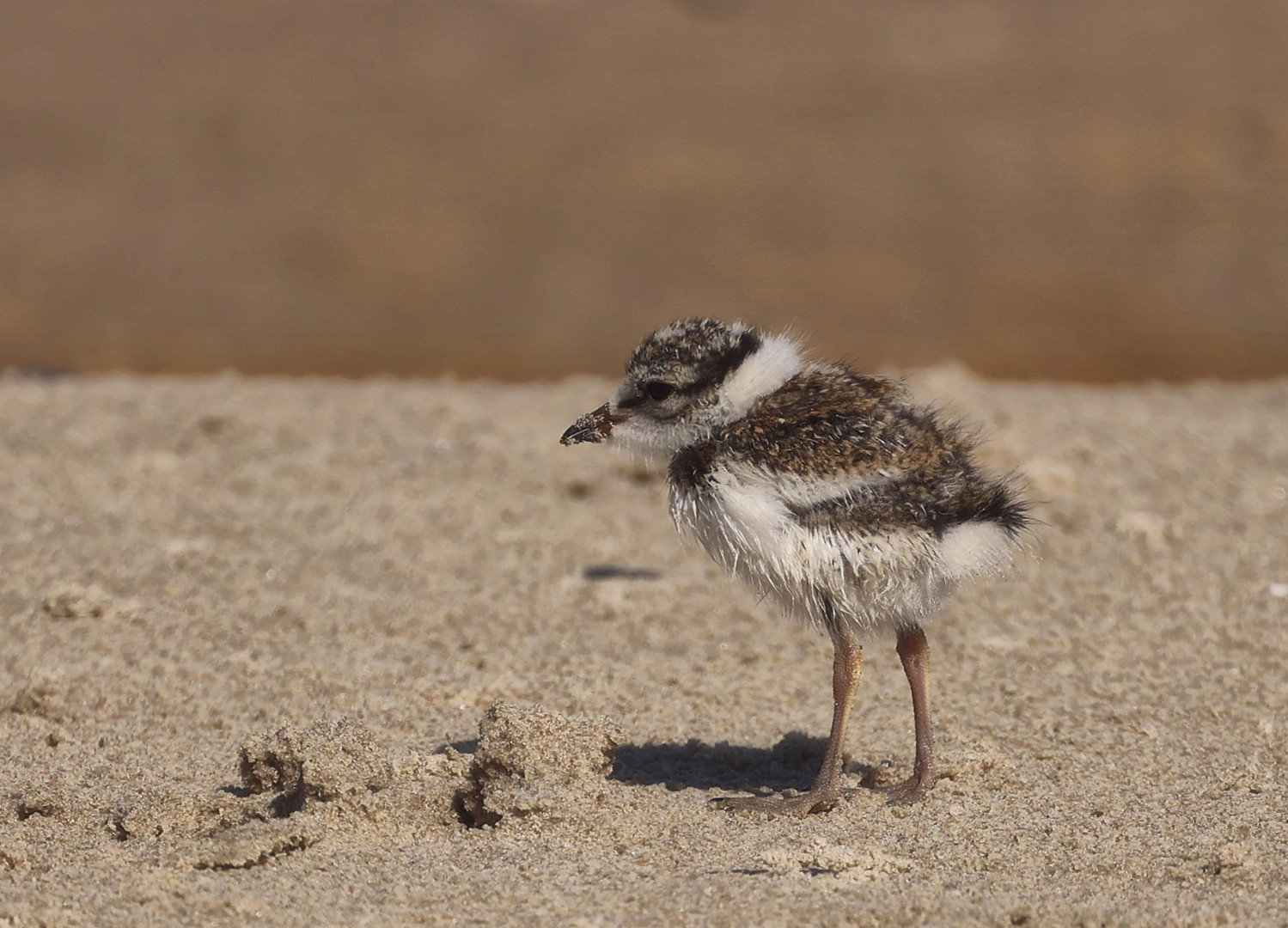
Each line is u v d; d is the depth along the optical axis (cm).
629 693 956
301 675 970
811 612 771
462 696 944
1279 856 701
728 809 757
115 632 1039
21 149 3975
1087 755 849
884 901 636
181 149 4016
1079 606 1108
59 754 852
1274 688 952
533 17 4625
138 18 4600
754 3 4706
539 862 683
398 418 1667
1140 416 1705
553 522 1319
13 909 625
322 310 3391
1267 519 1300
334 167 3944
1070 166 3912
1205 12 4481
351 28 4559
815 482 745
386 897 644
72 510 1313
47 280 3475
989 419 1591
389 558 1212
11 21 4559
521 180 3900
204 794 755
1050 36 4434
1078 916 623
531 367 3116
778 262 3566
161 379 2144
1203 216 3712
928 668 789
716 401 792
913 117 4131
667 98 4231
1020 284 3466
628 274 3531
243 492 1388
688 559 1238
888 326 3300
